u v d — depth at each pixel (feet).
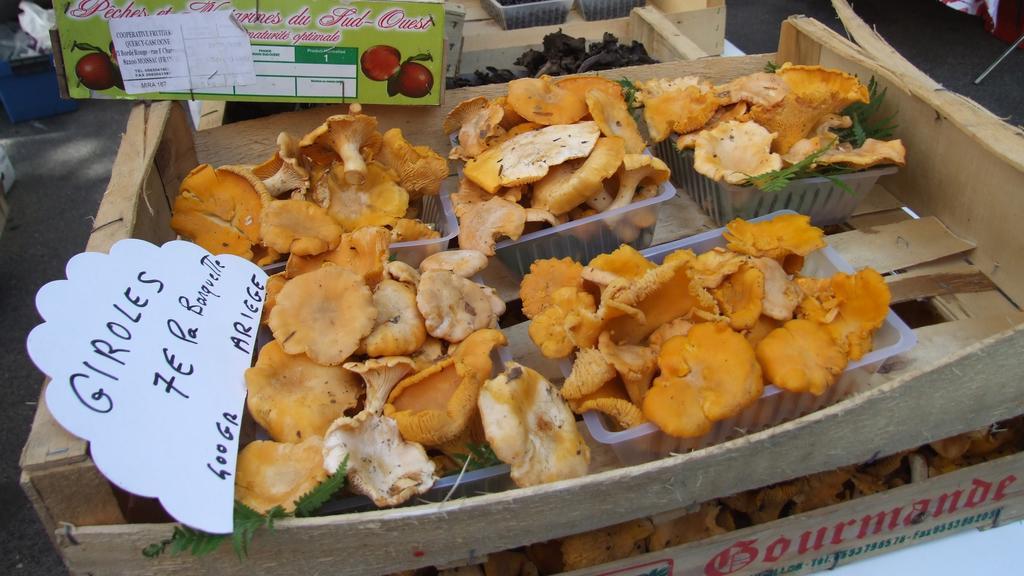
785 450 1.66
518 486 1.64
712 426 1.83
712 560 1.83
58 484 1.52
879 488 2.05
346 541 1.57
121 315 1.69
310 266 2.02
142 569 1.59
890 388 1.65
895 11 6.70
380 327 1.84
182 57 2.21
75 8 2.12
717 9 3.53
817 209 2.36
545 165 2.13
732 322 1.84
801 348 1.81
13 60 5.42
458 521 1.57
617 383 1.86
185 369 1.72
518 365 1.71
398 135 2.24
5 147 5.40
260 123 2.45
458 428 1.69
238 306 1.89
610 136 2.19
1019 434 2.11
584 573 1.77
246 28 2.20
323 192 2.18
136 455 1.55
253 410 1.75
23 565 2.89
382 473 1.65
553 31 3.56
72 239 4.60
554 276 2.03
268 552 1.57
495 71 3.29
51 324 1.59
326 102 2.34
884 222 2.42
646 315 1.88
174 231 2.23
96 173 5.16
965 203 2.24
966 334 2.03
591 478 1.57
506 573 1.88
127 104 5.88
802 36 2.68
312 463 1.65
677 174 2.54
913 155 2.39
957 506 1.91
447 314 1.88
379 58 2.28
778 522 1.82
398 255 2.16
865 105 2.46
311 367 1.82
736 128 2.34
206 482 1.59
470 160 2.30
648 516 1.77
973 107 2.22
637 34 3.46
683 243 2.16
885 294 1.87
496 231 2.08
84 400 1.55
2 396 3.57
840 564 1.94
